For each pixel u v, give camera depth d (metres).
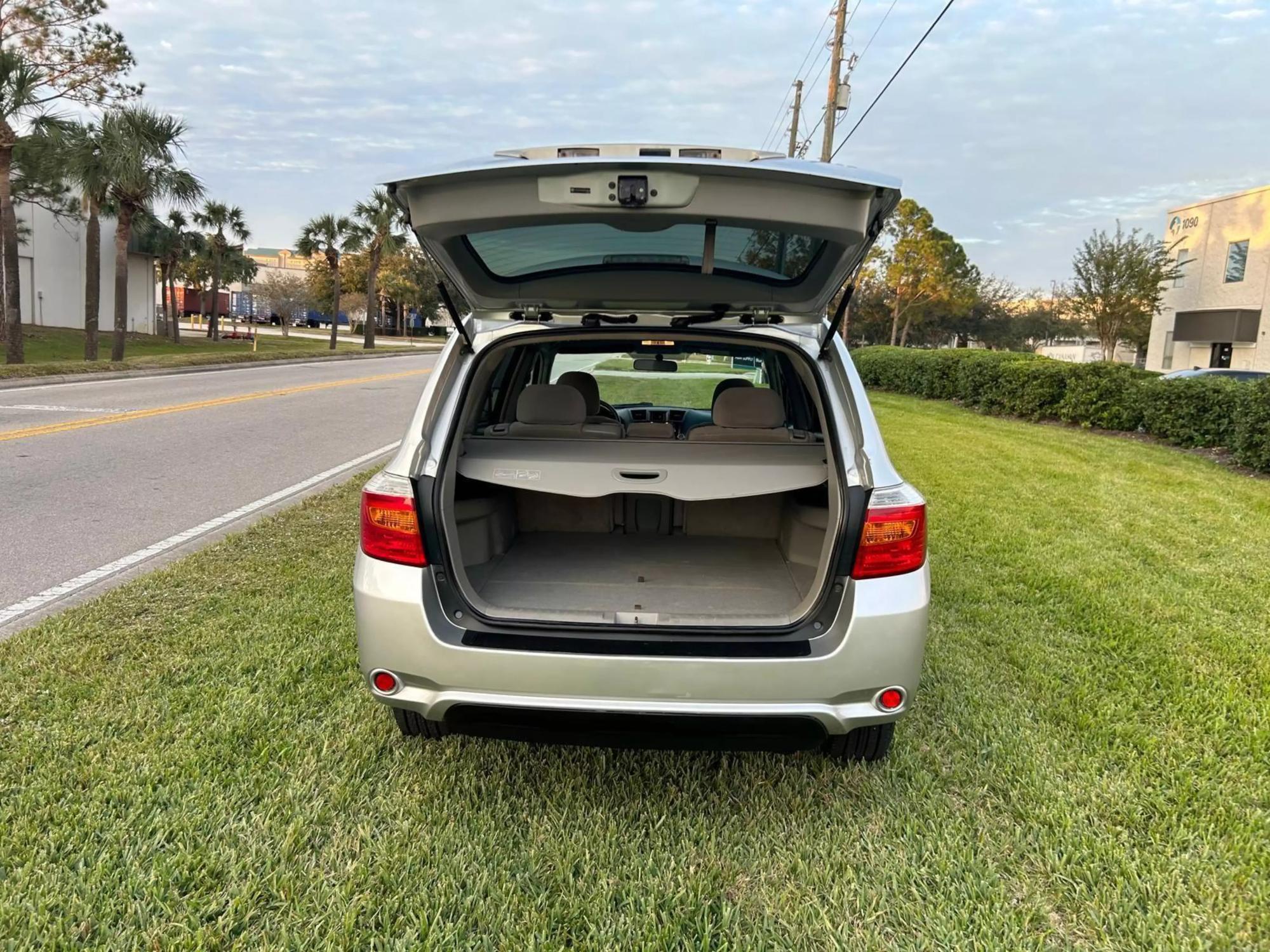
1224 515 6.75
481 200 2.22
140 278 41.59
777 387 4.02
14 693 3.25
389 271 64.19
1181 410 10.64
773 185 2.16
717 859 2.37
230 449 9.25
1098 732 3.09
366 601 2.39
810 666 2.25
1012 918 2.13
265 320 78.62
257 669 3.52
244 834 2.42
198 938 2.00
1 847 2.32
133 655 3.64
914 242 33.47
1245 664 3.73
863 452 2.44
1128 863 2.33
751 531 3.66
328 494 6.87
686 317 2.90
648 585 2.99
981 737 3.06
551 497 3.68
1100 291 29.80
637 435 3.35
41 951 1.96
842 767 2.85
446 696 2.32
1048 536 5.97
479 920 2.11
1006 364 14.41
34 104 19.52
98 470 7.80
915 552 2.36
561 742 2.39
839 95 19.48
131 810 2.50
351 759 2.84
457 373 2.76
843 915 2.15
